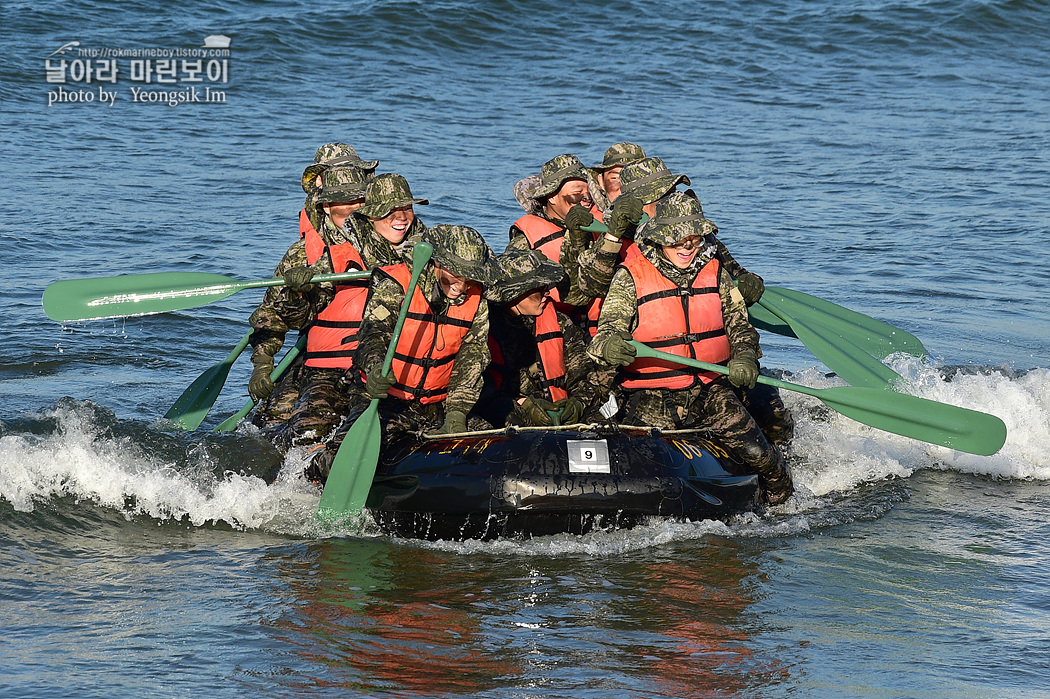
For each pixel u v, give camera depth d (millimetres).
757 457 22891
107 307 24922
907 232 53562
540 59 95125
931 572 20125
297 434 24250
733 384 22375
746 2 116062
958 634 17547
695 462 22062
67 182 55688
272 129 70562
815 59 102938
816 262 47906
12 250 43844
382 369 21125
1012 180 65125
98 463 23375
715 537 21578
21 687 15234
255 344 25828
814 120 82375
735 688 15711
